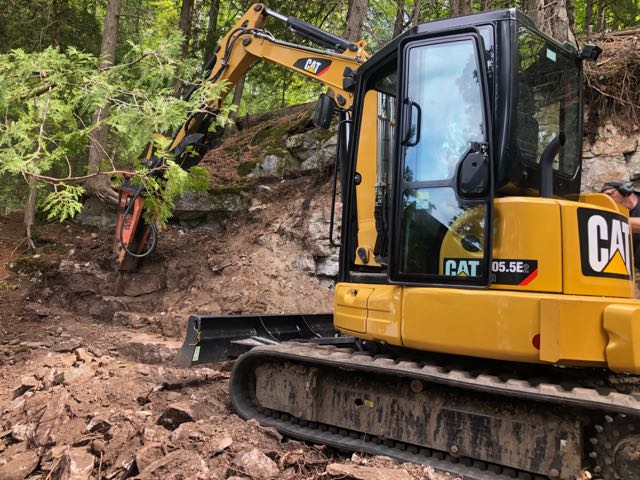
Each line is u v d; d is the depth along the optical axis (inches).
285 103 748.6
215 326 214.1
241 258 347.6
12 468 147.0
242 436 151.3
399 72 150.6
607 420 115.4
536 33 148.3
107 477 137.3
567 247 129.3
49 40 423.8
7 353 252.4
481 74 136.6
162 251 357.7
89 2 458.6
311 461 142.2
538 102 147.3
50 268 346.3
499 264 131.9
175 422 159.2
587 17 518.9
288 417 167.9
